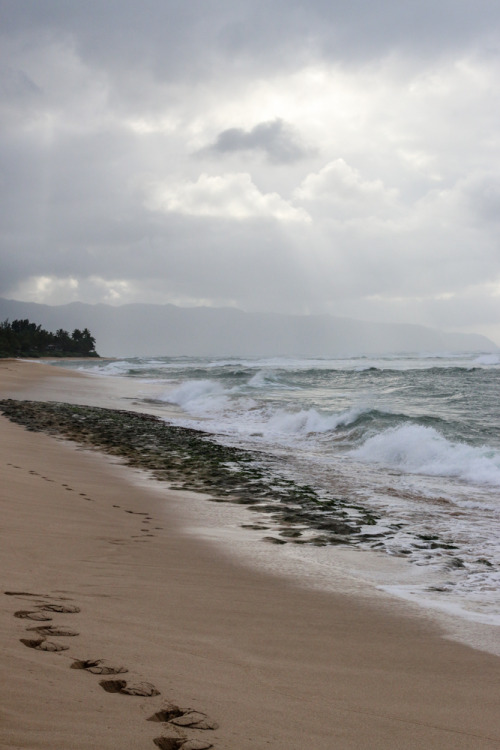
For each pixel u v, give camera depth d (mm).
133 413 27438
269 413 25781
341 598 5785
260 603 5391
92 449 16562
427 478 13852
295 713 3098
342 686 3607
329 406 26734
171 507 10109
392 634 4781
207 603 5211
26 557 6039
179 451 17000
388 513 10406
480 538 8781
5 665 3168
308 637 4551
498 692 3676
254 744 2674
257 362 93875
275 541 8180
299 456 16781
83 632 3977
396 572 6973
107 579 5637
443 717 3242
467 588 6363
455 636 4805
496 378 44312
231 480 13008
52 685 3010
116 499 10328
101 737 2545
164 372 64875
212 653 3951
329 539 8477
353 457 16672
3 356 178250
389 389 36344
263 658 3986
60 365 103312
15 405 28172
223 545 7770
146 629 4281
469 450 15375
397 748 2816
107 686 3125
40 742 2418
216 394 33438
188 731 2711
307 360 100250
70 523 8055
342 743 2805
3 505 8469
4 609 4281
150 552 7027
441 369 55375
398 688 3648
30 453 14531
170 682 3287
